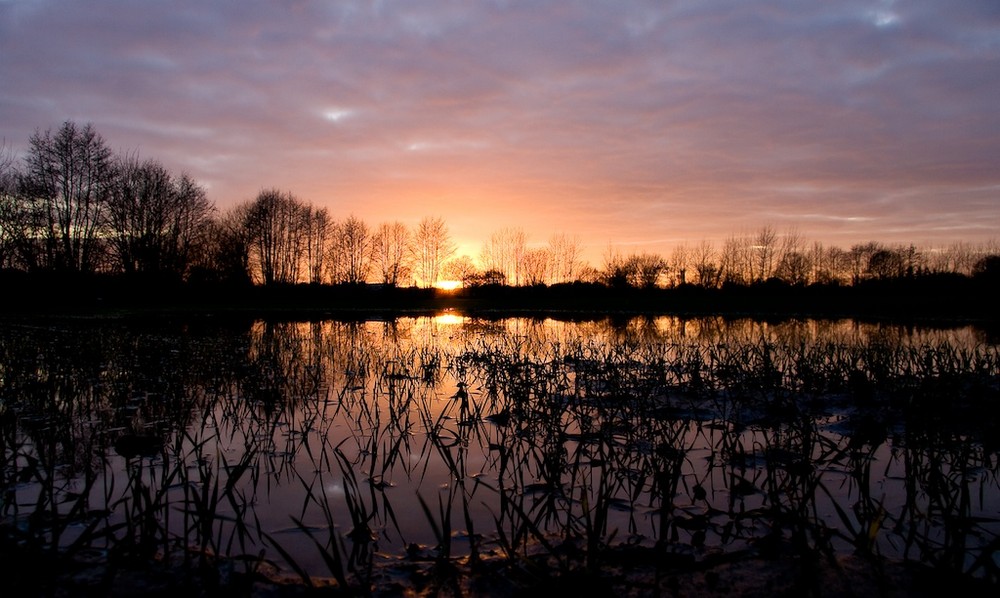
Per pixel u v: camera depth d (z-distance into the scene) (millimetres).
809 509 4367
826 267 59969
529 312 39906
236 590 2969
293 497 4629
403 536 3918
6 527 3670
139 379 9750
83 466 5254
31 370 10430
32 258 32031
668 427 6812
